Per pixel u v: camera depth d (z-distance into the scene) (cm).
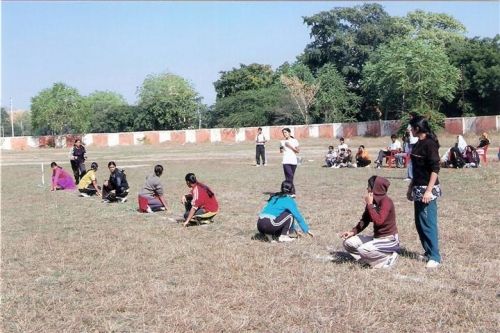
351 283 700
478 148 2562
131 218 1315
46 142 7381
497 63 6291
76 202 1692
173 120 8419
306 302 637
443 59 5841
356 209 1300
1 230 1210
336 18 7769
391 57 5947
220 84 8844
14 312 645
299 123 7444
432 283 695
